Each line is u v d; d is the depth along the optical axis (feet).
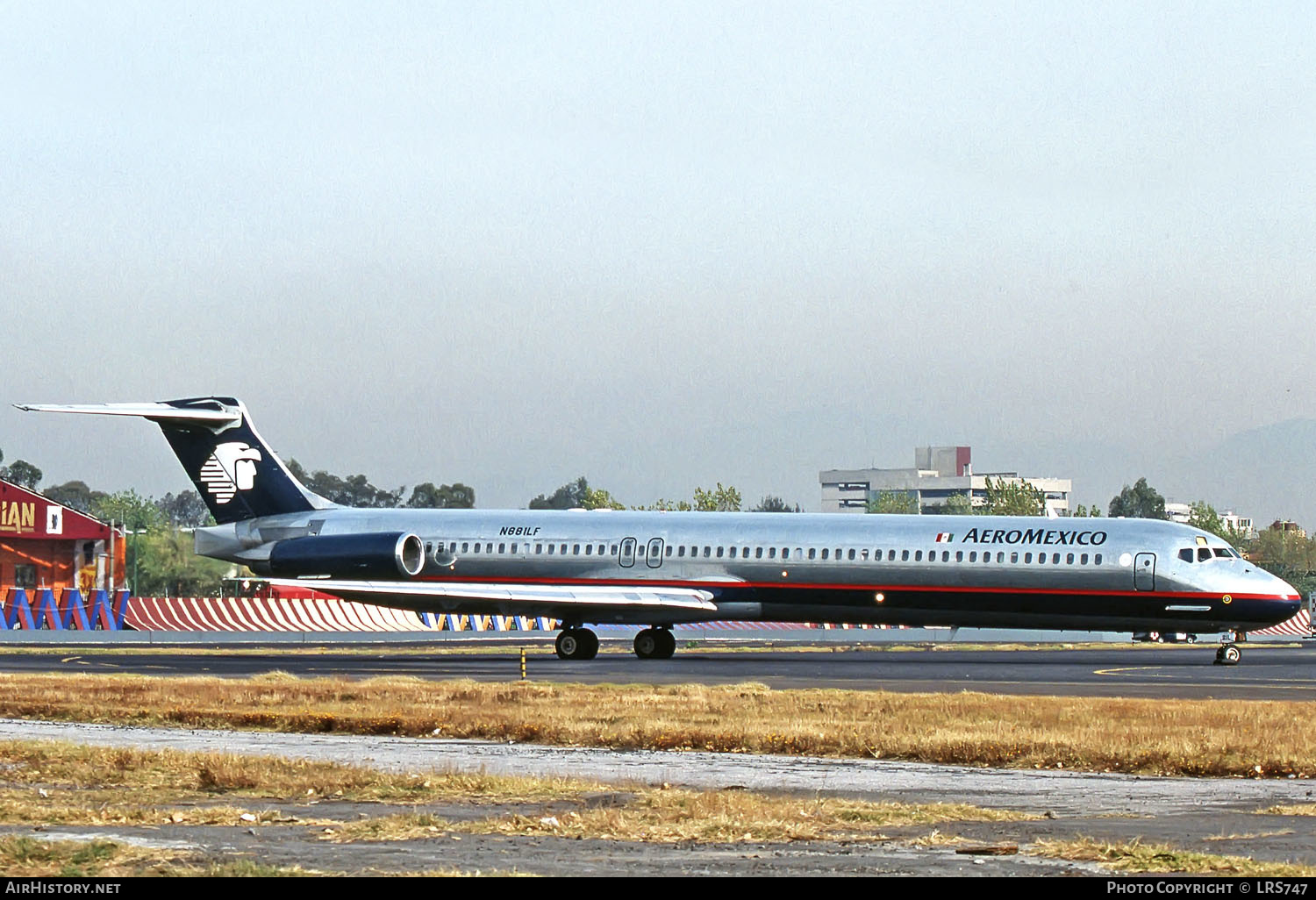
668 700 456.04
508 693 476.95
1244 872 195.83
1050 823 240.53
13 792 268.62
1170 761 319.68
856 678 582.35
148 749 345.92
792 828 228.43
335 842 217.15
